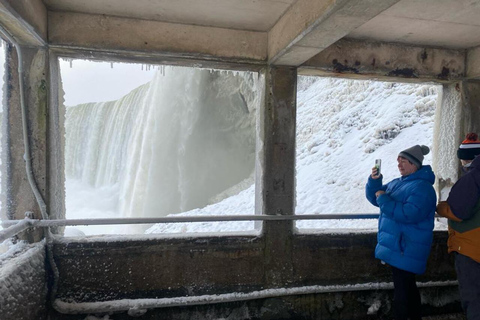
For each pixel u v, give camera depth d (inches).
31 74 97.3
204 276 107.2
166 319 104.0
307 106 666.2
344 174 378.0
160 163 647.1
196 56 107.3
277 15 99.4
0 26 81.8
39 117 98.0
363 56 119.3
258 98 119.4
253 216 108.2
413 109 412.8
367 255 118.6
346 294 117.1
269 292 110.4
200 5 94.6
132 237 102.9
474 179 84.5
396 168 323.3
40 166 98.1
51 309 97.1
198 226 357.7
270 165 112.8
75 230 163.2
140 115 735.1
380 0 65.2
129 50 102.7
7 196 97.9
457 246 90.7
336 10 69.9
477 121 133.3
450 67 128.0
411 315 92.4
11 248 90.9
